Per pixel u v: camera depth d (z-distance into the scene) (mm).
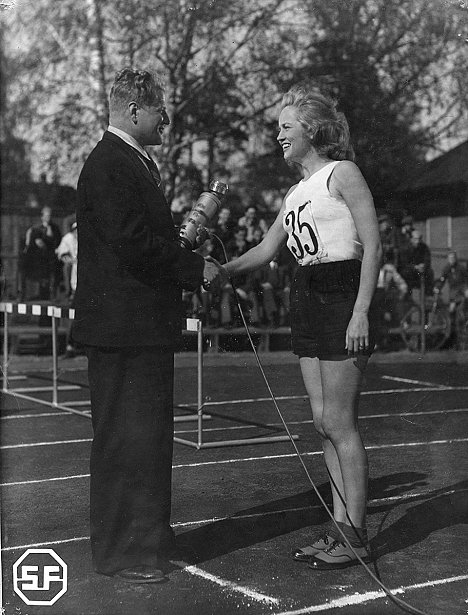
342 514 2766
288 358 4973
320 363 2703
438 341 7828
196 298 5750
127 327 2586
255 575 2604
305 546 2820
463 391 5801
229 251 6070
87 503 3254
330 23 6152
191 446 4250
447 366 7074
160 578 2580
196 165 7898
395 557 2781
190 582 2561
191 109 7879
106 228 2543
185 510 3152
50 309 6043
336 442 2727
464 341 7875
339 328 2660
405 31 5895
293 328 2793
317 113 2740
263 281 5773
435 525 3047
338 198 2646
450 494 3326
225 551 2791
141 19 7660
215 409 5043
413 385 5988
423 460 3842
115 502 2656
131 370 2637
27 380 7496
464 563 2727
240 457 3982
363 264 2619
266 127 7742
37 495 3377
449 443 4176
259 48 7418
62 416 5613
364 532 2738
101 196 2541
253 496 3312
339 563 2691
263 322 5770
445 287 7824
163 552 2678
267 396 5254
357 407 2732
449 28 5777
